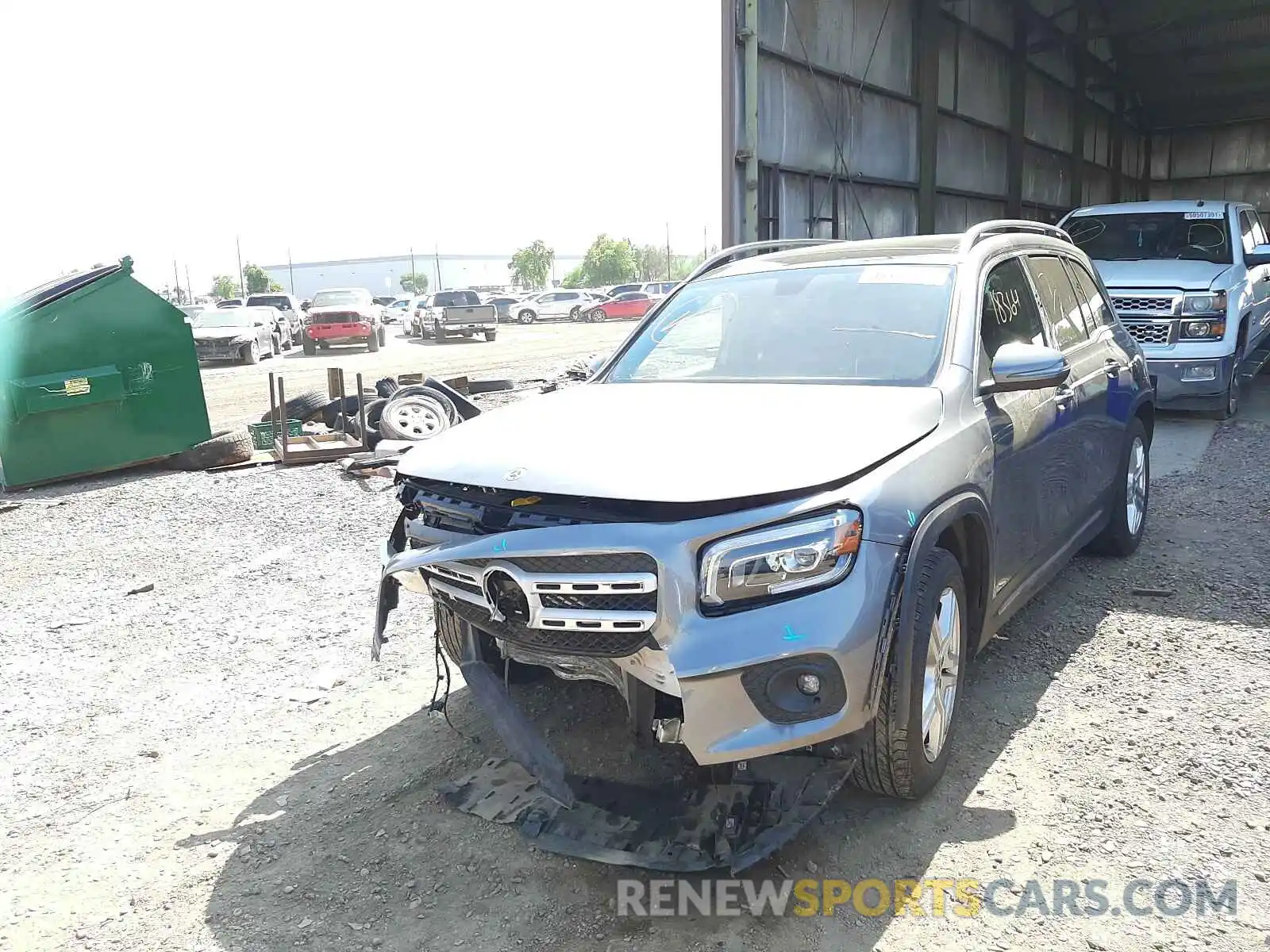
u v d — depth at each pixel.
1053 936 2.50
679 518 2.58
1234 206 10.68
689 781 3.03
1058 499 4.22
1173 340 9.23
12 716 4.18
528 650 2.80
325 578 6.00
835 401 3.27
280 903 2.78
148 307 9.37
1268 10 19.36
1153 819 3.00
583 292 48.12
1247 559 5.44
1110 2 21.47
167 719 4.09
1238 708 3.71
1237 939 2.46
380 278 170.38
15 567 6.50
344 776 3.50
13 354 8.70
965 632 3.29
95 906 2.81
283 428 9.62
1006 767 3.33
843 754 2.84
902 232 16.14
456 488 3.01
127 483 9.08
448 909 2.71
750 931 2.56
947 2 16.36
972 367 3.51
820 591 2.60
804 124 13.23
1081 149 24.28
